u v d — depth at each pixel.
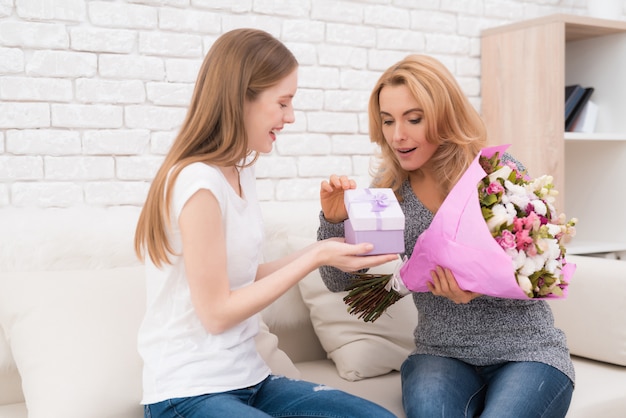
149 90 2.33
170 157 1.47
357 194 1.60
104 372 1.61
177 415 1.39
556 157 2.78
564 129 3.03
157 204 1.43
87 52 2.24
